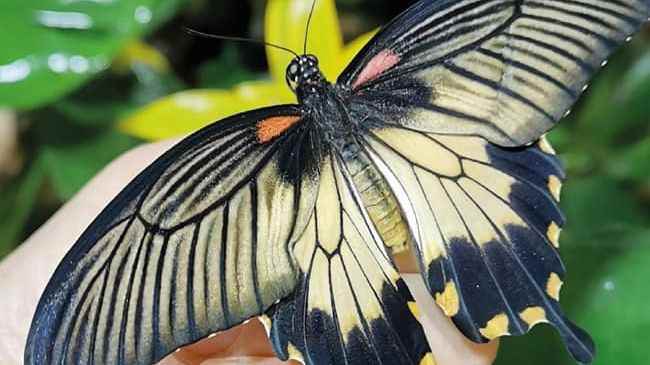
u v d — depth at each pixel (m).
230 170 0.56
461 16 0.57
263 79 0.75
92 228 0.54
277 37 0.67
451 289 0.57
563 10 0.56
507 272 0.57
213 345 0.61
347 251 0.57
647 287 0.66
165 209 0.55
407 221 0.57
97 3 0.69
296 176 0.57
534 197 0.57
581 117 0.71
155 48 0.76
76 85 0.69
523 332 0.57
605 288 0.66
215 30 0.76
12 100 0.68
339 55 0.67
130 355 0.54
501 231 0.57
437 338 0.60
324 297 0.57
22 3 0.69
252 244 0.56
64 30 0.68
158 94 0.73
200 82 0.75
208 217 0.55
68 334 0.54
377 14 0.75
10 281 0.62
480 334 0.57
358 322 0.57
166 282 0.55
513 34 0.56
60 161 0.72
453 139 0.58
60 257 0.62
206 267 0.55
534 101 0.57
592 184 0.70
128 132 0.67
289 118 0.57
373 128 0.58
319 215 0.57
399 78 0.58
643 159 0.70
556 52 0.56
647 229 0.69
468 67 0.57
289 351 0.56
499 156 0.58
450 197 0.58
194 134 0.55
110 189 0.63
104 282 0.54
